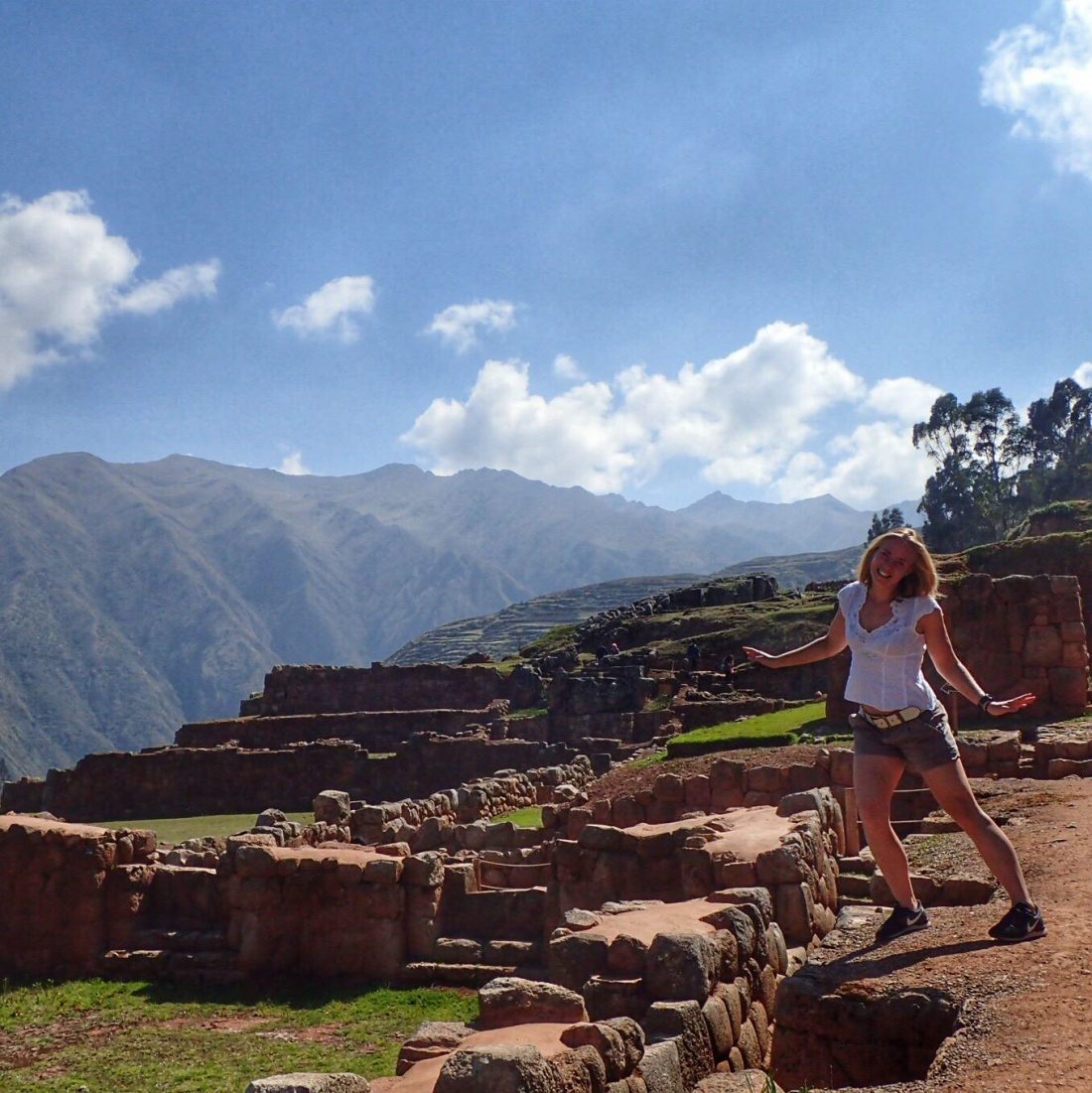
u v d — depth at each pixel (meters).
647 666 54.00
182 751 48.25
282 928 15.74
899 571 7.02
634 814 21.59
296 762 47.25
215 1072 11.47
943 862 10.11
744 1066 7.71
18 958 16.56
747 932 8.61
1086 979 5.59
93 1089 11.12
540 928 15.35
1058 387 124.56
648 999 7.43
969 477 125.75
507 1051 5.27
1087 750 18.02
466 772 45.69
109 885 16.97
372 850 16.39
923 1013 5.73
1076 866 8.66
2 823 17.23
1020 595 24.83
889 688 6.95
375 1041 12.51
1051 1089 4.39
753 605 65.00
